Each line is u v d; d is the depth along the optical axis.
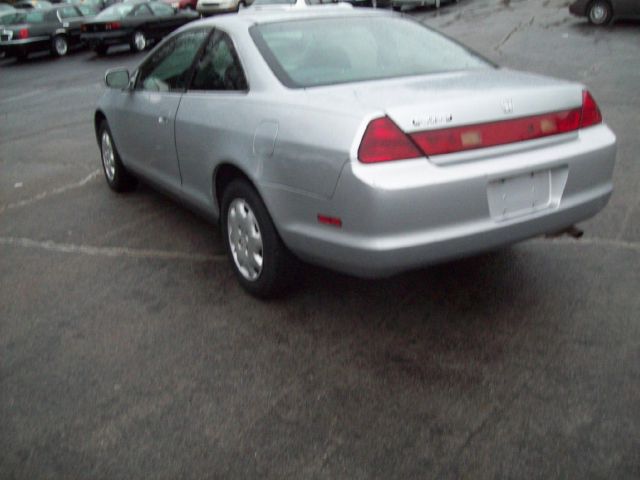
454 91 3.17
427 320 3.54
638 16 14.99
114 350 3.43
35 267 4.57
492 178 3.04
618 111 7.73
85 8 21.44
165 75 4.71
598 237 4.45
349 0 21.72
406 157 2.94
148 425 2.81
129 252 4.74
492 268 4.10
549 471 2.42
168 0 24.16
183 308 3.85
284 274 3.67
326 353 3.29
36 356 3.41
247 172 3.57
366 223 2.96
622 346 3.19
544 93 3.24
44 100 12.18
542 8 19.58
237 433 2.73
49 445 2.72
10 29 19.11
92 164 7.32
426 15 21.12
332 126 3.06
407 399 2.88
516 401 2.82
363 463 2.52
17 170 7.30
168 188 4.82
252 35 3.84
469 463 2.48
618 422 2.65
